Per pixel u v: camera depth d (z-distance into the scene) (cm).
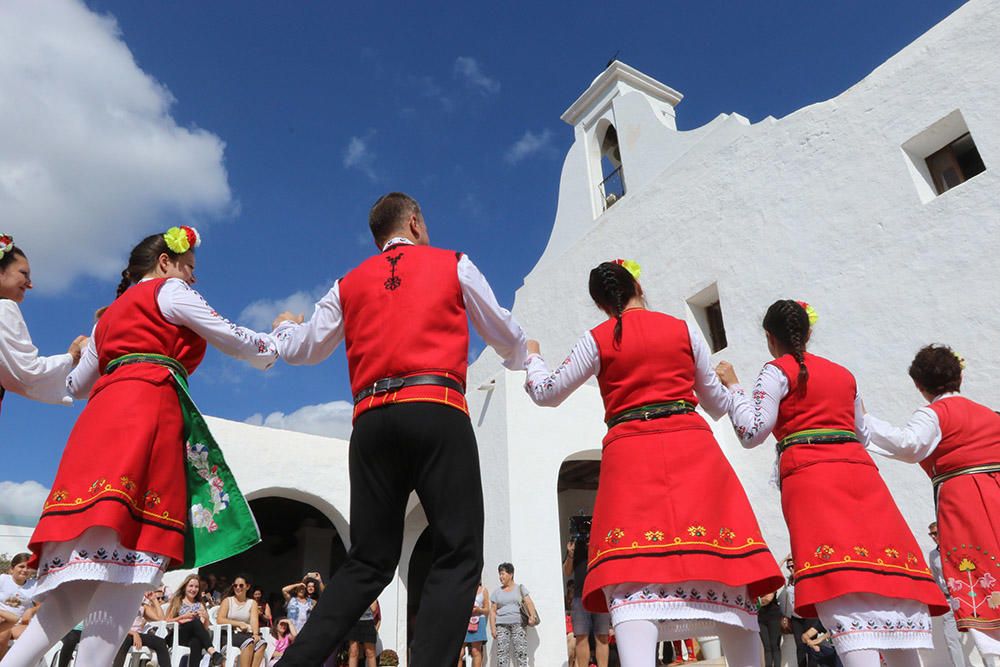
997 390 775
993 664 348
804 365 343
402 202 307
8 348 312
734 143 1160
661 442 288
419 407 242
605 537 280
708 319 1177
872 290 916
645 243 1278
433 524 239
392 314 259
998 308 789
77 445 267
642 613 263
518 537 939
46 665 571
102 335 296
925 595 306
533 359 342
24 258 340
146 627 722
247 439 1170
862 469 329
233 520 285
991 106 839
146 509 262
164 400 281
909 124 920
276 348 301
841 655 305
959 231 841
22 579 713
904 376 861
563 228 1537
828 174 1005
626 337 307
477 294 276
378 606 1030
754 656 273
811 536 318
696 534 269
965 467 374
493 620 890
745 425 326
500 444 996
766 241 1069
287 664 218
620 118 1448
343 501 1223
